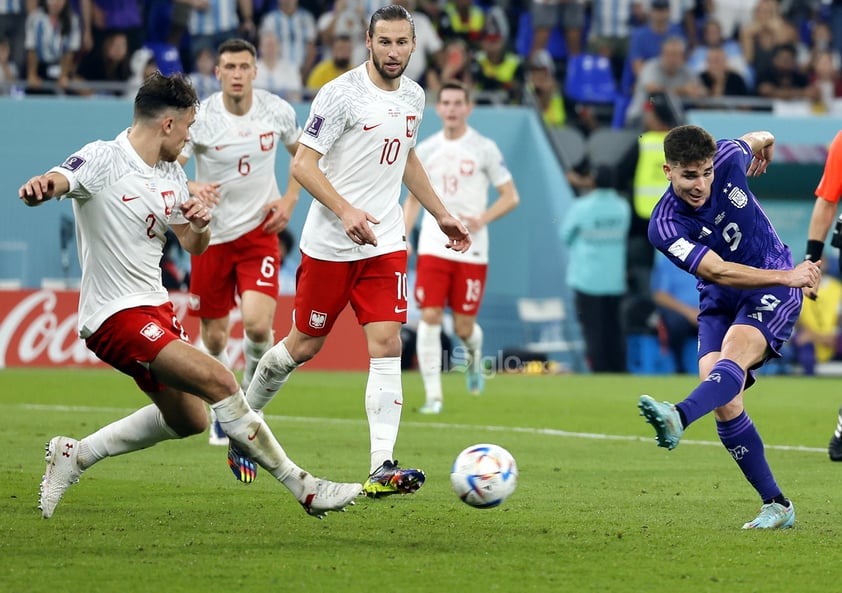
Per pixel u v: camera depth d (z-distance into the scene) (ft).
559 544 65.87
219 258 113.39
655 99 230.68
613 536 68.39
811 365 222.07
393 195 86.02
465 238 87.86
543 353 217.77
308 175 81.71
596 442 118.11
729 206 72.54
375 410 83.41
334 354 209.97
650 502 81.51
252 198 112.98
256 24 234.58
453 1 243.40
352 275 85.46
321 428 127.24
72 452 71.20
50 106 209.87
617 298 219.00
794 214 225.97
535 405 154.20
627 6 254.47
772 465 102.83
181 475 91.61
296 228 207.92
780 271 68.85
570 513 76.54
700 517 75.51
